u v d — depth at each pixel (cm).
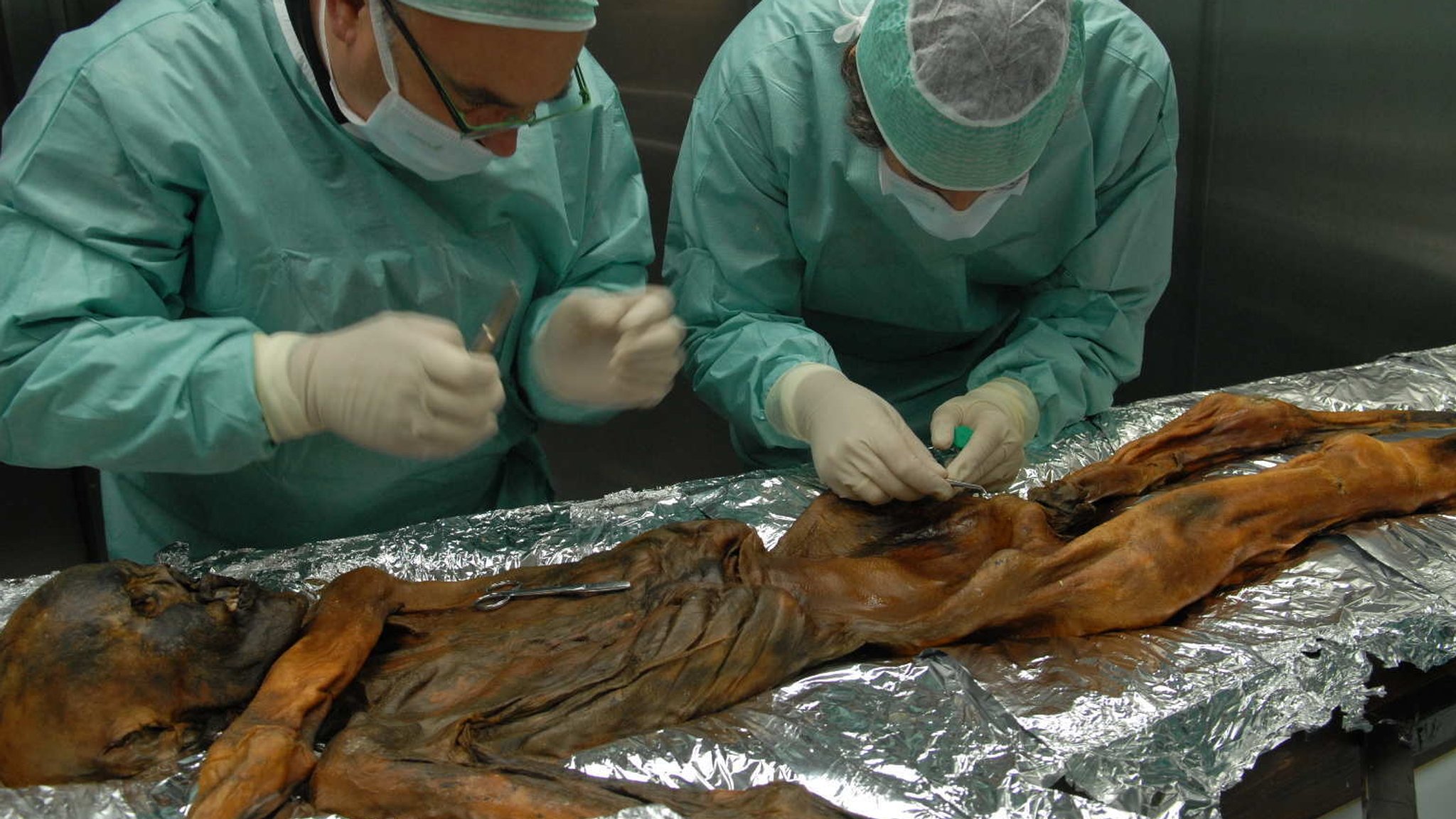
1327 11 354
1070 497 229
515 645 185
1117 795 159
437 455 188
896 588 210
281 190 195
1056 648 195
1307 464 231
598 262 238
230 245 196
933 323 282
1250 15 371
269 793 150
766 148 246
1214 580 206
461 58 166
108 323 181
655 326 209
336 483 226
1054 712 174
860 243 257
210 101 188
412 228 205
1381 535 223
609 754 165
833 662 192
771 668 183
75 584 166
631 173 242
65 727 160
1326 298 382
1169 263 269
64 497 343
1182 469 253
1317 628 194
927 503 233
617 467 430
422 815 150
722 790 157
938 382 301
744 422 262
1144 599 199
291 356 183
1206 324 418
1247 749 172
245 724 159
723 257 257
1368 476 229
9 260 180
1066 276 268
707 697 178
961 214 224
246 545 240
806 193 248
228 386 178
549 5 161
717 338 259
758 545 211
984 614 195
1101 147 243
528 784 151
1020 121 199
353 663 174
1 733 159
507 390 239
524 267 227
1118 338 268
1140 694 177
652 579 198
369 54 176
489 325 193
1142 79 239
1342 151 363
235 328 186
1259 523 215
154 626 166
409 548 225
